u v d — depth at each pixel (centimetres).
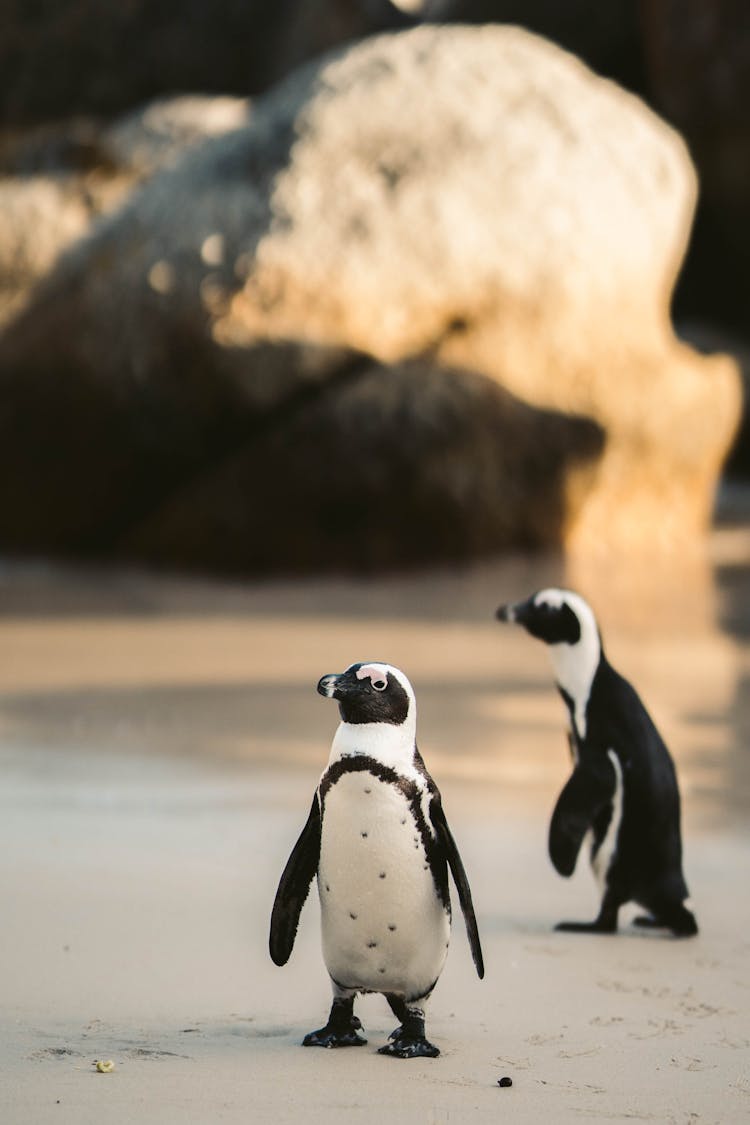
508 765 1958
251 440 4475
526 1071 895
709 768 1964
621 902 1277
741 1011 1041
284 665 2852
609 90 5162
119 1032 935
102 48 8075
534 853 1538
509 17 7944
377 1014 1043
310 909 1309
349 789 898
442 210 4603
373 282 4500
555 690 2580
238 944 1146
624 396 4731
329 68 4972
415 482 4384
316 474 4375
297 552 4416
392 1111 810
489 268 4591
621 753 1278
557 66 5062
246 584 4266
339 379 4438
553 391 4631
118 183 6456
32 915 1196
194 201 4659
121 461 4609
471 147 4738
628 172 4897
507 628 3400
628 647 3092
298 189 4612
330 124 4756
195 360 4444
